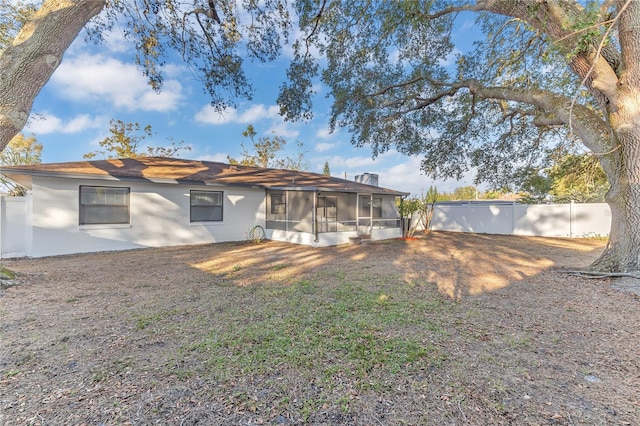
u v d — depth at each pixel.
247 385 2.34
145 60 6.90
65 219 8.80
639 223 5.54
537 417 1.96
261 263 7.79
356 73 8.90
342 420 1.94
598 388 2.31
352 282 5.77
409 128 10.41
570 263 7.50
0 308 4.15
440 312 4.08
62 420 1.91
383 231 14.02
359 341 3.14
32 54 3.94
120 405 2.07
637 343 3.12
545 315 3.97
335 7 6.68
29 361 2.69
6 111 3.83
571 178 13.22
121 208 9.85
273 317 3.88
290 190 11.95
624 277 5.48
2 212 8.65
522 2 5.45
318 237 11.34
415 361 2.72
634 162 5.46
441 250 10.28
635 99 5.19
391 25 6.92
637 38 5.02
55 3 4.04
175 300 4.60
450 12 6.80
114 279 5.96
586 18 3.96
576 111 6.29
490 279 6.01
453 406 2.08
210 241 11.83
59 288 5.24
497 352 2.91
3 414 1.95
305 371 2.55
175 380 2.40
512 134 10.40
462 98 9.39
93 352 2.88
